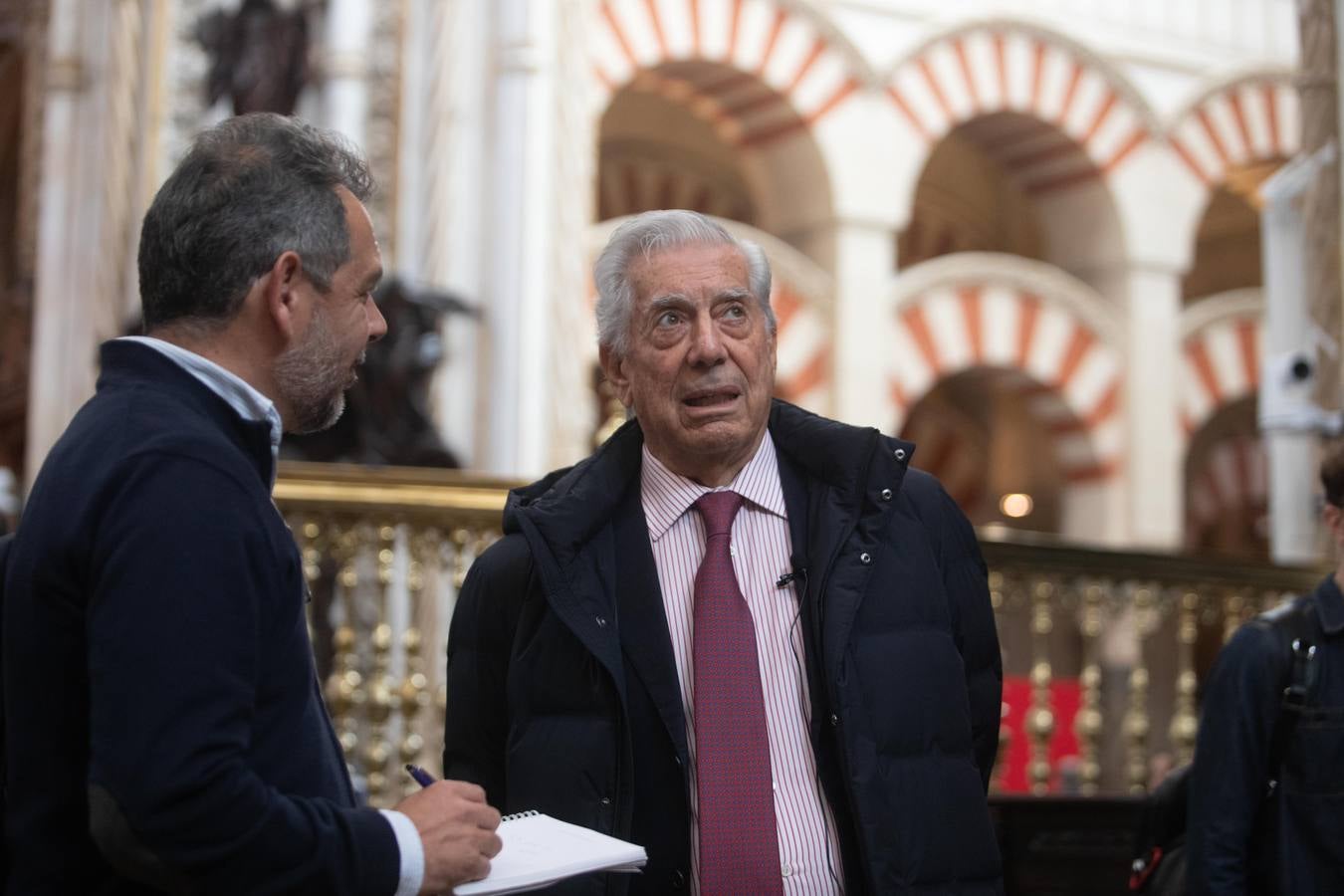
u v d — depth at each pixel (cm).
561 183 926
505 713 284
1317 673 310
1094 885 511
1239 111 1304
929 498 283
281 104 945
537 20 920
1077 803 514
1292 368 659
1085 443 1262
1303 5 675
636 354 273
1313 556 721
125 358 214
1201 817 312
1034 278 1234
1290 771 310
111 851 194
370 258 230
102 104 1052
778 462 284
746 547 276
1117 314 1270
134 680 191
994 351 1224
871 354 1169
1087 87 1251
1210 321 1309
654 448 280
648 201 1400
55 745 202
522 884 210
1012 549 612
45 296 1056
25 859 203
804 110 1156
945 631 269
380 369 830
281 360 222
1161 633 1183
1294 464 733
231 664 196
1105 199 1273
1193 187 1289
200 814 189
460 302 866
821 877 256
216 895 193
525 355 901
